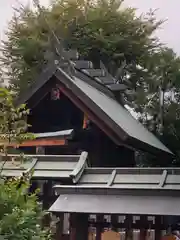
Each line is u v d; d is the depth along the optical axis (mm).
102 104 12859
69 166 9102
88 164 9344
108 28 23766
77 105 11945
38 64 21375
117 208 7539
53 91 12805
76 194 8203
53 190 9281
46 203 9242
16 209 4215
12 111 4965
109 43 22781
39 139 11906
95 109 11547
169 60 24844
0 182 4641
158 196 7617
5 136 4930
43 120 13352
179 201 7371
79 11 23234
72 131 11766
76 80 13125
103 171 8680
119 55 23219
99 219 8258
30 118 13250
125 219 8039
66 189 8227
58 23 21641
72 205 7867
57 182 9297
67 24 21797
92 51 23031
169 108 23797
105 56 23312
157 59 24734
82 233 8234
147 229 7871
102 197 7965
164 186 7730
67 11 22891
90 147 12555
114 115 12680
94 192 8055
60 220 8211
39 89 12539
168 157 16234
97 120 11648
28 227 4320
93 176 8656
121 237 8070
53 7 23312
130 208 7453
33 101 12781
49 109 13273
